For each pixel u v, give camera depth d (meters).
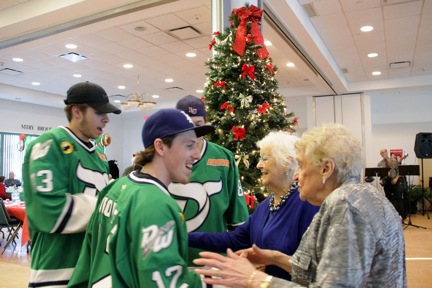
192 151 1.22
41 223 1.44
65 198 1.47
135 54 7.64
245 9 3.13
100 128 1.67
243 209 1.94
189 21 5.88
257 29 3.15
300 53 6.96
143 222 1.02
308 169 1.16
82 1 4.62
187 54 7.66
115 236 1.05
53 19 5.12
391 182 8.67
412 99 12.18
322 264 0.96
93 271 1.13
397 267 1.00
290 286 1.04
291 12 5.14
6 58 7.87
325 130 1.16
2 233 7.70
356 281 0.92
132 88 10.92
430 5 5.56
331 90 10.59
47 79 9.86
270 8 4.98
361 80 10.54
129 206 1.07
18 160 12.14
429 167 11.48
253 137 3.01
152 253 0.98
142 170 1.22
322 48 7.12
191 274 1.06
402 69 9.32
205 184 1.81
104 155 1.84
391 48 7.61
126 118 15.91
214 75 3.18
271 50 7.54
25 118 12.28
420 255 5.58
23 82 10.25
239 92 3.06
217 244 1.70
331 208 1.02
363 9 5.70
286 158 1.62
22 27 5.40
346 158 1.10
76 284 1.24
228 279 1.12
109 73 9.20
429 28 6.49
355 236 0.96
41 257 1.53
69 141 1.60
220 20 3.66
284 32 5.79
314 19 6.08
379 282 0.97
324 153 1.12
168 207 1.06
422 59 8.45
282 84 10.80
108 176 1.79
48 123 13.03
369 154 10.77
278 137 1.71
